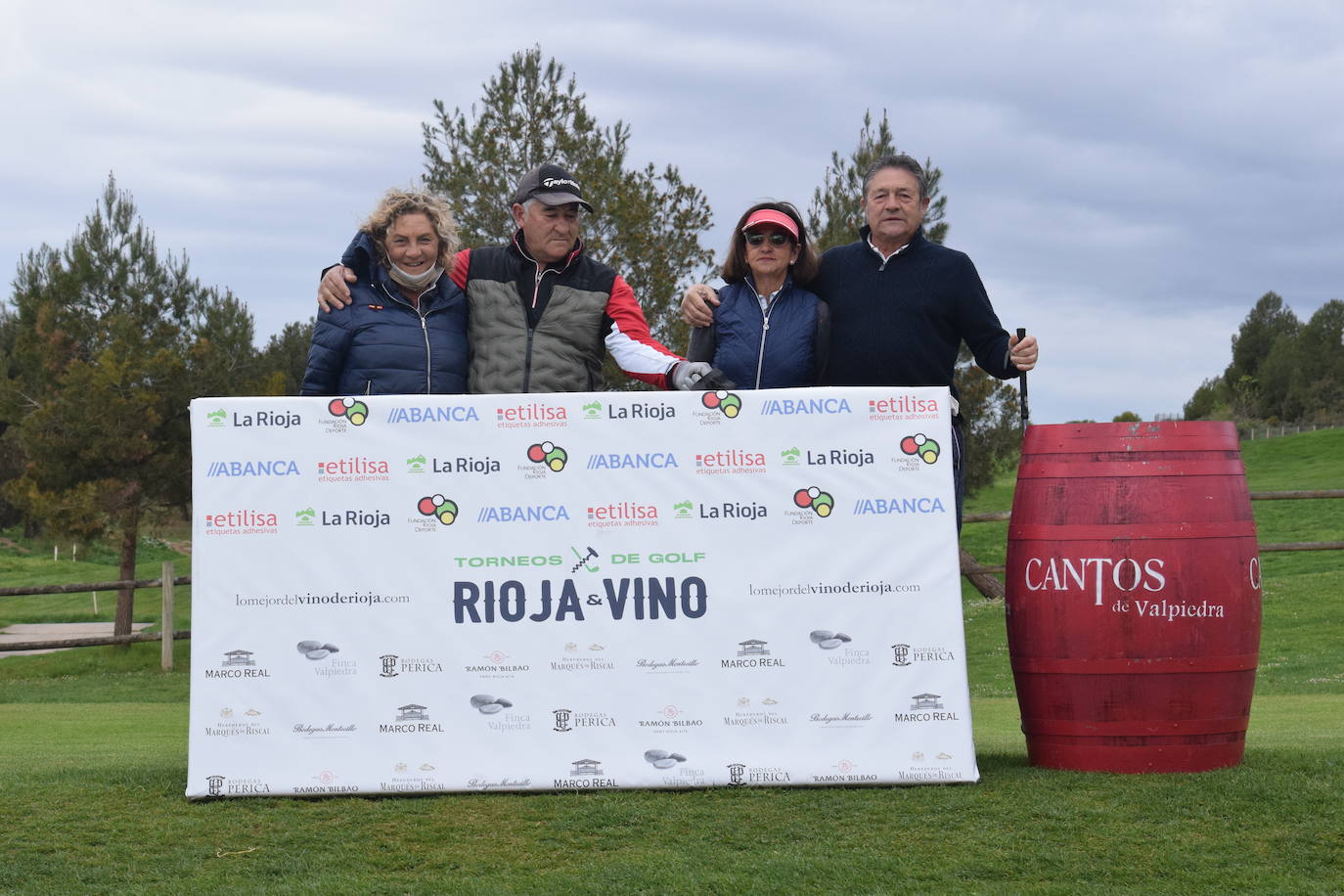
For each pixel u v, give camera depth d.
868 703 4.19
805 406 4.24
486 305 4.84
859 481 4.23
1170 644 4.18
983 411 17.98
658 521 4.21
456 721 4.18
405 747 4.17
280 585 4.20
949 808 3.88
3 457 36.69
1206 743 4.24
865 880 3.32
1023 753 4.94
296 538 4.21
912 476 4.25
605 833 3.71
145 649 16.72
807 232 4.85
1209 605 4.20
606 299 4.91
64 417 18.95
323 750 4.16
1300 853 3.47
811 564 4.21
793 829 3.72
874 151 16.98
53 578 34.25
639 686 4.18
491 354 4.81
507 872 3.41
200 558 4.20
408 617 4.20
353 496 4.21
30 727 7.45
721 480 4.23
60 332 21.00
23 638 22.48
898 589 4.21
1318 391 95.94
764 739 4.18
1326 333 101.69
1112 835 3.62
